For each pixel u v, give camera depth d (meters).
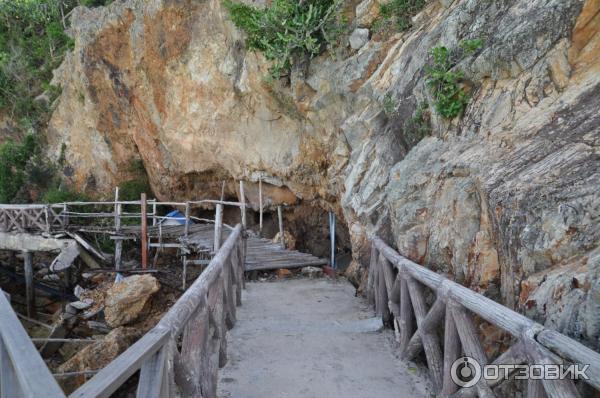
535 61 3.56
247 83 9.61
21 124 19.41
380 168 5.56
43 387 1.29
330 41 7.45
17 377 1.51
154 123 13.09
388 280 4.54
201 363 2.89
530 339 2.04
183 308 2.57
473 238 3.27
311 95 8.23
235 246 5.62
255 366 3.87
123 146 14.88
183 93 11.60
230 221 14.01
